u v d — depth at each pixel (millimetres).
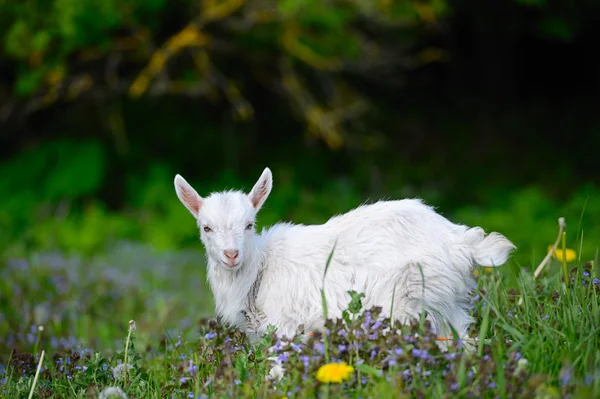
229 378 10055
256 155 39625
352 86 41188
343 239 11688
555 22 36312
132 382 11477
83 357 12641
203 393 10422
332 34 34188
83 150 35219
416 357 9562
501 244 11398
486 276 12789
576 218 30000
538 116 42688
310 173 38562
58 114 38031
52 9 31797
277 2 33281
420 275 11117
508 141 41281
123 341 15367
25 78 32875
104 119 37188
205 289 24797
